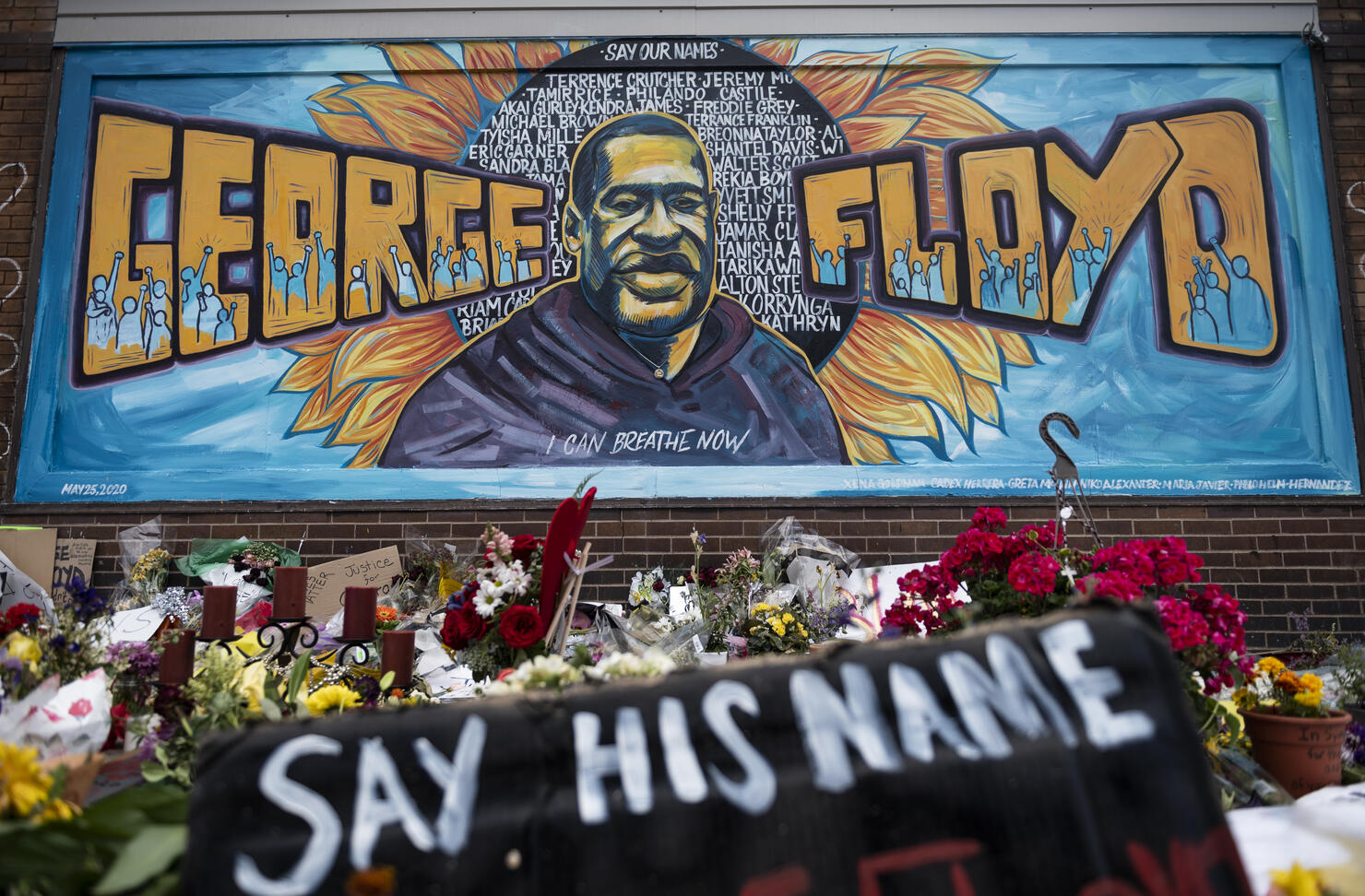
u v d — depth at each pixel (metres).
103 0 6.06
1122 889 1.37
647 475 5.70
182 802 1.65
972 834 1.41
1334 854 1.70
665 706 1.53
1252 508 5.65
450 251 5.91
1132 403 5.77
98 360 5.79
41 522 5.62
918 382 5.80
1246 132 5.98
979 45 6.04
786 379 5.80
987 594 2.78
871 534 5.63
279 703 2.24
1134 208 5.93
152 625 4.68
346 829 1.39
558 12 6.09
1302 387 5.77
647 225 5.92
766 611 4.68
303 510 5.63
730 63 6.05
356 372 5.80
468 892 1.36
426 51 6.05
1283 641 5.53
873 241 5.92
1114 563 2.58
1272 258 5.88
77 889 1.39
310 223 5.92
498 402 5.78
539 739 1.49
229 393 5.77
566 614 3.02
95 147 5.96
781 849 1.40
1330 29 6.05
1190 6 6.05
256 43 6.04
